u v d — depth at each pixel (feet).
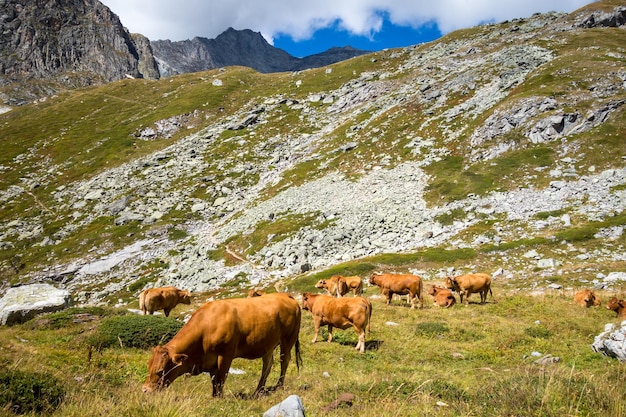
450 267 122.11
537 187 160.56
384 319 66.64
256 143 318.86
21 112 471.21
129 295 164.86
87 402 21.65
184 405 20.67
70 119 425.69
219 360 26.22
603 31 303.48
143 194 262.67
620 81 206.08
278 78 477.36
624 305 61.82
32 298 72.64
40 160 341.82
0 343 42.27
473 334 55.36
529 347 48.75
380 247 149.18
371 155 238.89
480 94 252.21
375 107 309.83
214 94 436.35
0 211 266.98
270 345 29.25
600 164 163.22
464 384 31.73
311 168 252.62
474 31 427.33
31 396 21.93
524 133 195.72
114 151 339.57
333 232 165.68
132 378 32.73
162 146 343.87
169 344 24.52
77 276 192.24
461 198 166.09
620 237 117.70
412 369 40.55
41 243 226.58
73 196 279.28
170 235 216.74
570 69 229.04
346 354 47.24
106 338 47.57
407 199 178.19
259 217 203.21
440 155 210.59
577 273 102.17
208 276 159.02
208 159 303.68
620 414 20.62
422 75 345.10
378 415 22.89
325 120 336.90
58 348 44.34
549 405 22.43
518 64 265.95
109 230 227.40
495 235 136.98
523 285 100.89
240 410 23.57
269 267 155.12
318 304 52.49
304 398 27.53
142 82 528.63
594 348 44.19
